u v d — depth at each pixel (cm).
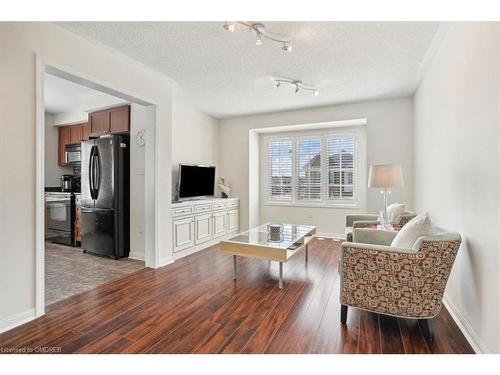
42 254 214
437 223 276
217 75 339
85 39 248
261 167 594
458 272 211
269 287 278
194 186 470
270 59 294
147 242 344
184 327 201
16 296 200
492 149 158
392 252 186
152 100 328
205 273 321
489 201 162
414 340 185
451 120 229
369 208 441
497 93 153
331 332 195
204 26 231
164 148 350
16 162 198
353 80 355
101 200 384
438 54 268
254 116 540
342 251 203
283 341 183
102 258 381
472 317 184
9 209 195
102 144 382
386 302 191
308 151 552
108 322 208
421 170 353
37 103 209
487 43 164
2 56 190
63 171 566
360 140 508
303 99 436
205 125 534
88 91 402
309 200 553
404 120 422
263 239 317
